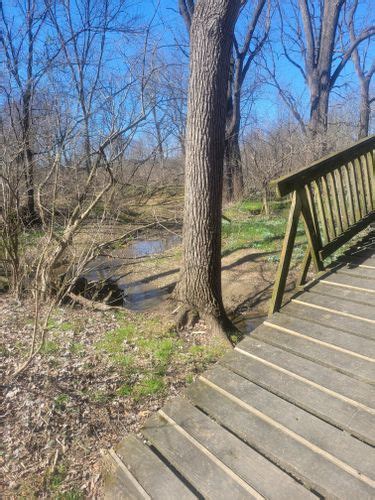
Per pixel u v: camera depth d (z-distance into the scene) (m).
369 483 2.38
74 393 3.89
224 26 5.00
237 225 11.25
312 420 2.89
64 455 3.21
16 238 6.35
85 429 3.47
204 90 5.14
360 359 3.34
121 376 4.26
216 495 2.56
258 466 2.67
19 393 3.82
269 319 4.11
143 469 2.86
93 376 4.23
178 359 4.70
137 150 8.02
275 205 14.07
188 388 3.47
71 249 6.48
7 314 5.84
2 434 3.34
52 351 4.71
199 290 5.57
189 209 5.52
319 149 13.49
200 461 2.81
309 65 16.95
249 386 3.33
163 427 3.16
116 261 9.51
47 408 3.63
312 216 4.62
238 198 15.80
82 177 6.57
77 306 6.49
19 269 6.55
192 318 5.56
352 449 2.61
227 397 3.28
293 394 3.13
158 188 9.07
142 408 3.79
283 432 2.86
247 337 3.92
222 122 5.33
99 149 5.24
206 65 5.09
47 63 7.59
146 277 8.41
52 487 2.92
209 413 3.17
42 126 6.63
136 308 6.74
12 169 6.16
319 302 4.24
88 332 5.35
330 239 5.01
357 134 16.72
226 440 2.92
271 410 3.05
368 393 2.99
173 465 2.85
